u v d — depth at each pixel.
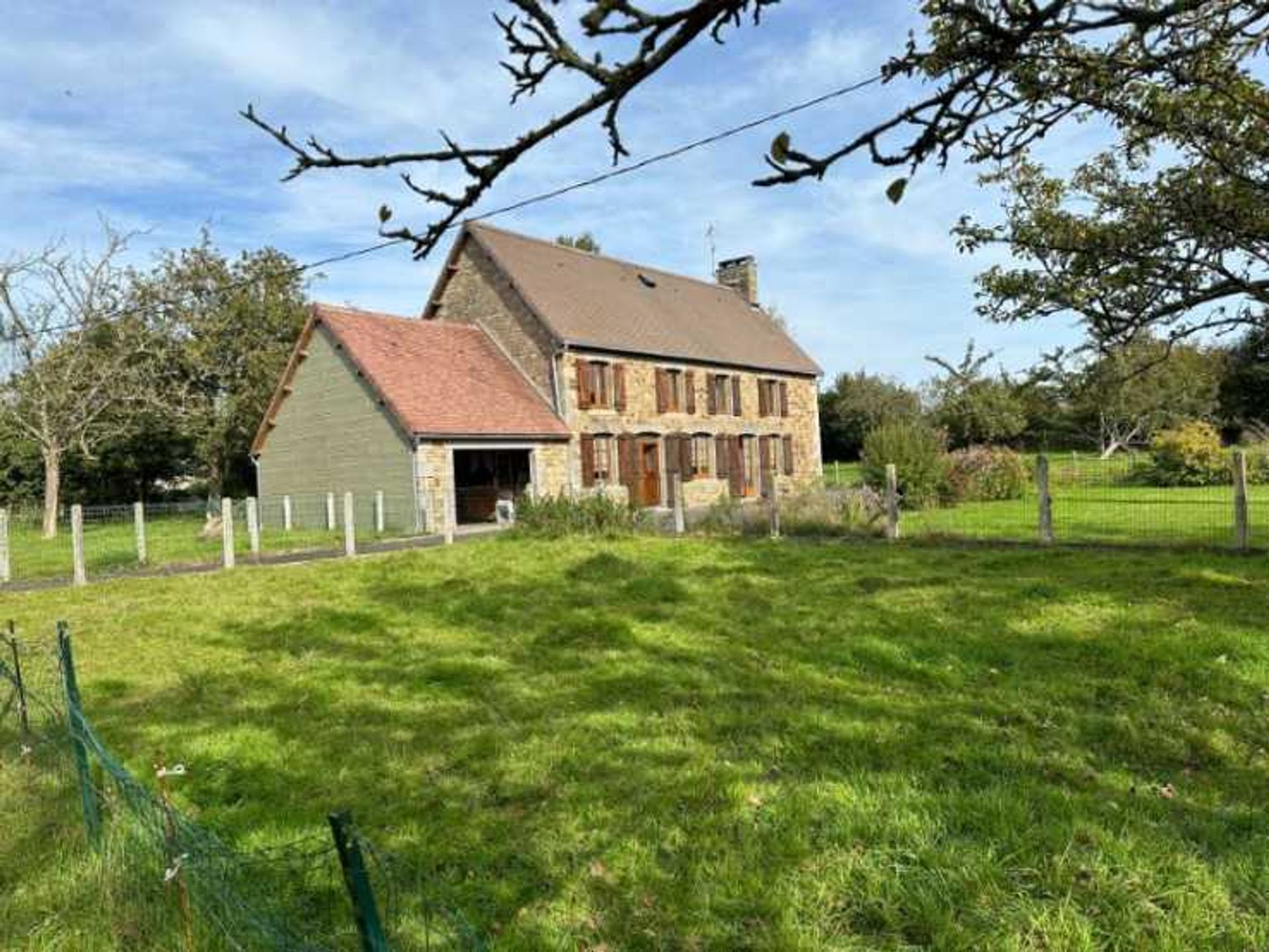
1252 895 3.19
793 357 34.72
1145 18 1.61
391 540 17.86
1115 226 5.04
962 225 5.70
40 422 25.31
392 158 1.71
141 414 28.80
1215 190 4.55
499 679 6.59
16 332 23.88
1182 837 3.65
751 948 3.07
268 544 17.38
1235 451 10.01
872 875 3.42
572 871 3.66
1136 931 3.01
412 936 3.22
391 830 4.11
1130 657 6.17
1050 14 1.59
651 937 3.16
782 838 3.81
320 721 5.80
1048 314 5.45
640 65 1.50
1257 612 7.08
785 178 1.72
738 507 15.92
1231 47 2.78
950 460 21.41
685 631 7.79
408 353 23.23
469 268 26.88
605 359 25.84
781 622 7.87
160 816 3.29
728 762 4.72
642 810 4.19
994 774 4.40
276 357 31.36
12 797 4.64
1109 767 4.45
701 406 29.36
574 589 10.03
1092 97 2.86
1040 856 3.52
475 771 4.81
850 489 18.25
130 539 17.67
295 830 4.14
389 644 7.92
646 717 5.56
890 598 8.61
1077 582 8.75
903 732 5.02
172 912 3.36
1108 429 31.58
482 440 22.05
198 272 30.80
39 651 7.63
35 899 3.61
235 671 7.18
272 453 24.83
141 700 6.47
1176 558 9.82
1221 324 4.92
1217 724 4.96
